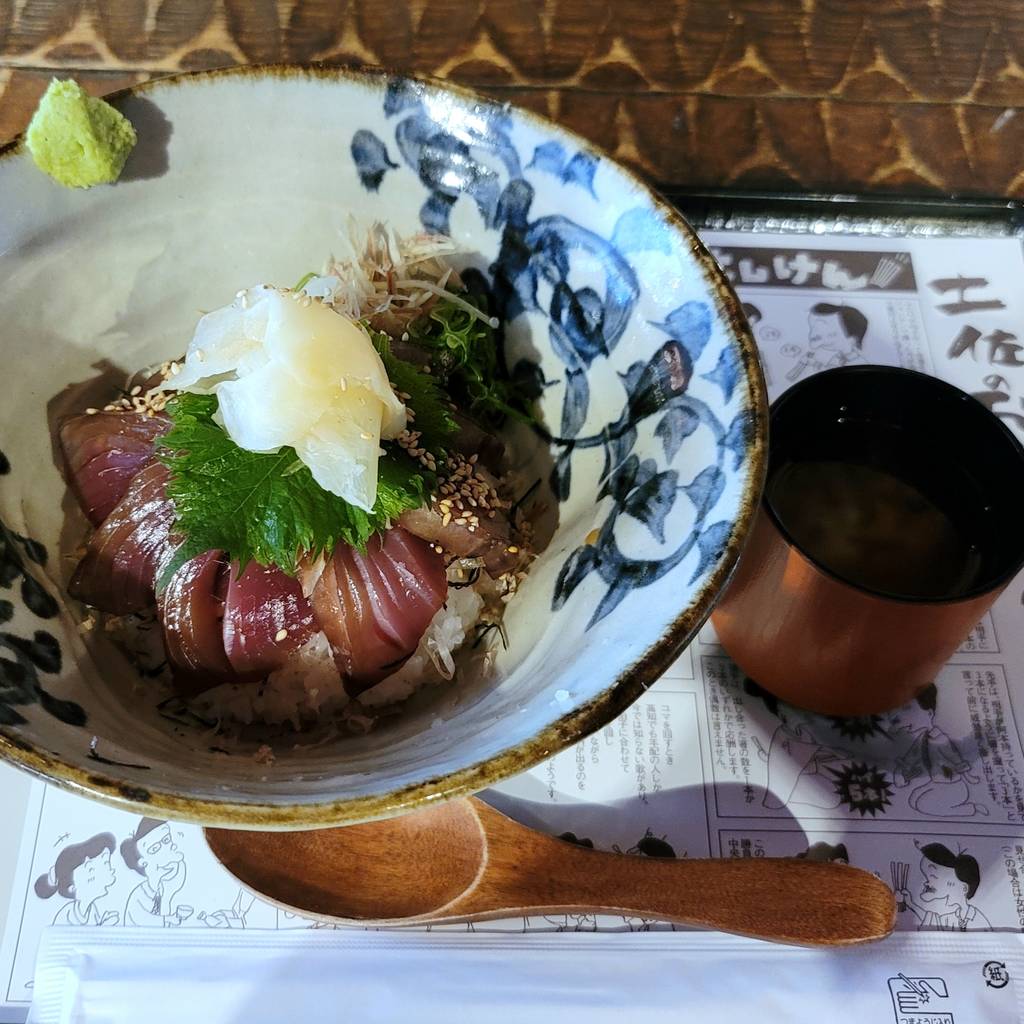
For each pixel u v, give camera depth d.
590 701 0.21
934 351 0.37
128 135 0.28
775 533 0.26
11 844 0.28
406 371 0.30
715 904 0.27
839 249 0.39
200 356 0.27
